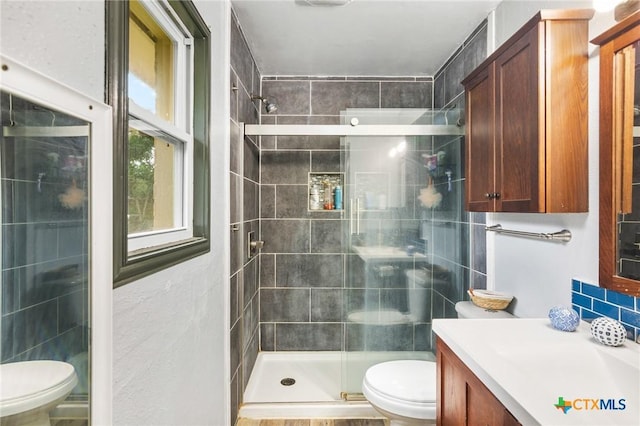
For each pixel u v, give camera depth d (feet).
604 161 3.44
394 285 6.72
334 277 8.80
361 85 8.84
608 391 2.93
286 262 8.78
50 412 1.74
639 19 3.07
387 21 6.29
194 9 3.90
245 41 6.89
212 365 4.76
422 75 8.85
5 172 1.52
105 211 2.10
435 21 6.28
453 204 6.73
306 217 8.78
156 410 3.02
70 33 1.94
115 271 2.33
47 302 1.73
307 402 6.65
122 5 2.44
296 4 5.76
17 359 1.58
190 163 4.26
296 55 7.72
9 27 1.55
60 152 1.79
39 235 1.69
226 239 5.47
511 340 3.44
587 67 3.66
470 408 3.14
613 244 3.37
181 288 3.61
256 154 8.32
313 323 8.82
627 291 3.23
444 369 3.81
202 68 4.36
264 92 8.79
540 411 2.20
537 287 4.65
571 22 3.65
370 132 6.57
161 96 3.91
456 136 6.68
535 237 4.40
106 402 2.10
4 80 1.46
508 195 4.31
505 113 4.36
